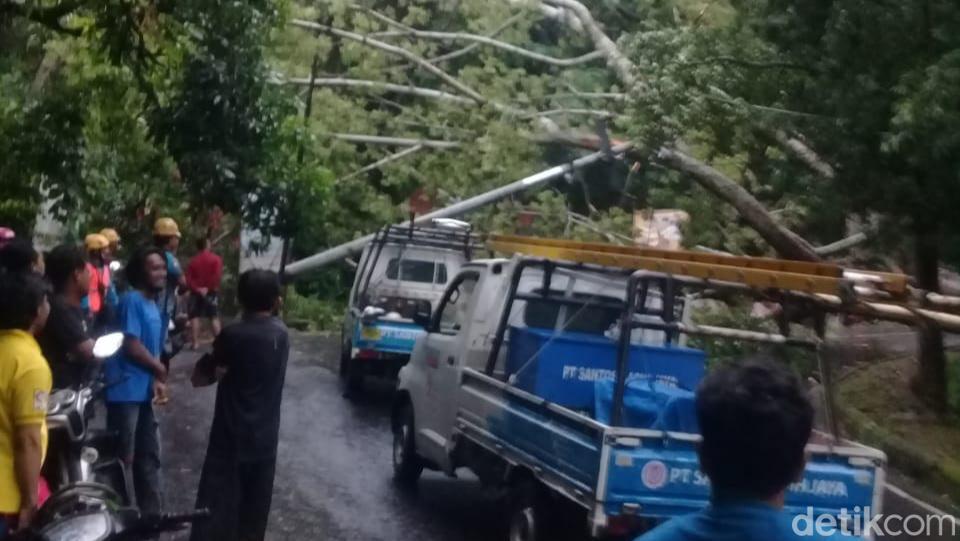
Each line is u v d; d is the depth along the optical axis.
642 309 9.12
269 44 13.63
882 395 16.80
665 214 19.00
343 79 24.95
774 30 13.82
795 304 7.18
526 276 9.96
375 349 15.88
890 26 12.14
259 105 12.38
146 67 12.66
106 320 9.99
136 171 16.27
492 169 23.69
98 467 7.29
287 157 12.98
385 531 9.75
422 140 25.20
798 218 17.97
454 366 10.07
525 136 23.61
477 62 27.75
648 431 7.29
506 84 24.30
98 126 14.80
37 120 13.67
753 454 2.66
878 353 19.83
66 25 14.52
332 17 26.42
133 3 11.84
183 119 12.15
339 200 25.44
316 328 26.81
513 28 25.70
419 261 17.30
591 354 8.73
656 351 8.70
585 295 9.58
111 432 7.67
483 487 10.48
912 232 13.35
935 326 6.66
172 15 11.80
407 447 11.16
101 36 13.09
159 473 8.59
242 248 26.30
